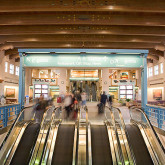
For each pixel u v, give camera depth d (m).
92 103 17.98
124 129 5.62
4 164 4.54
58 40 15.84
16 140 5.34
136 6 10.20
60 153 5.25
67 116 9.32
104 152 5.26
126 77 25.36
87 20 12.12
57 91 22.27
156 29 14.08
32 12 12.09
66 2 9.96
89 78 19.14
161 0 10.20
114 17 12.18
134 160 4.79
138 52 9.63
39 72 26.27
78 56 9.85
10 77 24.34
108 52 9.66
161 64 24.28
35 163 4.77
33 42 18.31
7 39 16.12
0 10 10.41
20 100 9.69
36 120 8.48
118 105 18.20
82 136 5.85
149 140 5.41
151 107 8.90
